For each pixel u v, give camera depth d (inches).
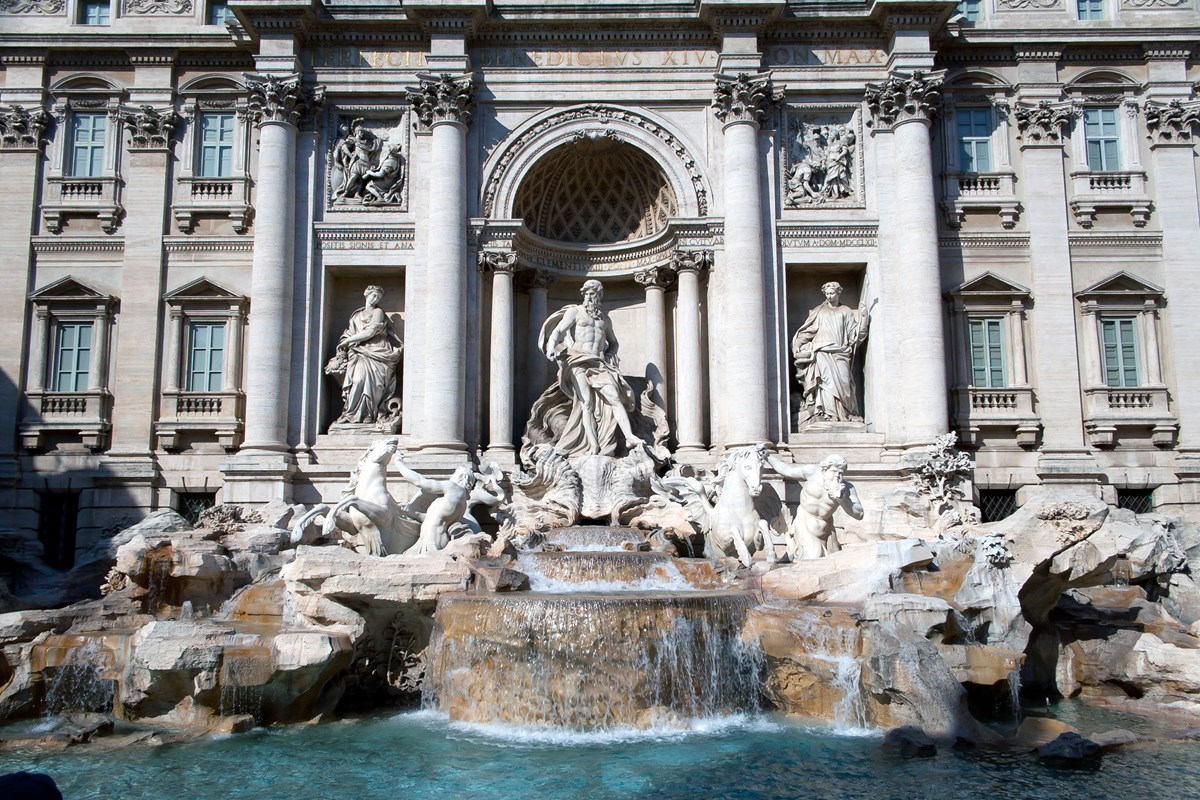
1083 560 798.5
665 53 1163.3
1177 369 1146.0
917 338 1084.5
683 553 947.3
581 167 1197.7
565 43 1161.4
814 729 661.9
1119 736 626.8
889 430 1097.4
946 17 1130.7
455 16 1123.3
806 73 1154.7
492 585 760.3
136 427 1121.4
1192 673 748.6
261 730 666.8
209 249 1157.1
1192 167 1183.6
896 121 1135.6
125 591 821.9
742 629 711.1
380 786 538.6
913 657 644.1
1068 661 812.6
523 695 676.1
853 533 1005.2
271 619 776.3
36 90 1177.4
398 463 909.8
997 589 761.0
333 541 932.0
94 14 1213.7
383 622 765.3
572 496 1019.9
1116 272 1161.4
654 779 546.0
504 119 1152.2
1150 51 1190.9
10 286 1150.3
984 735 632.4
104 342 1145.4
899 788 533.0
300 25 1121.4
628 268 1216.2
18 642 724.7
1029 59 1195.3
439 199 1101.7
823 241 1138.0
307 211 1135.0
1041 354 1141.7
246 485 1048.8
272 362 1082.1
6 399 1127.0
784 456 1087.6
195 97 1188.5
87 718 677.9
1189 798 517.3
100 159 1189.1
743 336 1084.5
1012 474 1120.8
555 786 534.6
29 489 1105.4
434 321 1083.9
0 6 1197.7
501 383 1104.8
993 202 1161.4
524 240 1169.4
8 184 1168.8
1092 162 1197.1
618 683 671.1
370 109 1154.7
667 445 1155.3
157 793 529.3
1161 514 1086.4
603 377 1096.2
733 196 1112.2
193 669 660.1
